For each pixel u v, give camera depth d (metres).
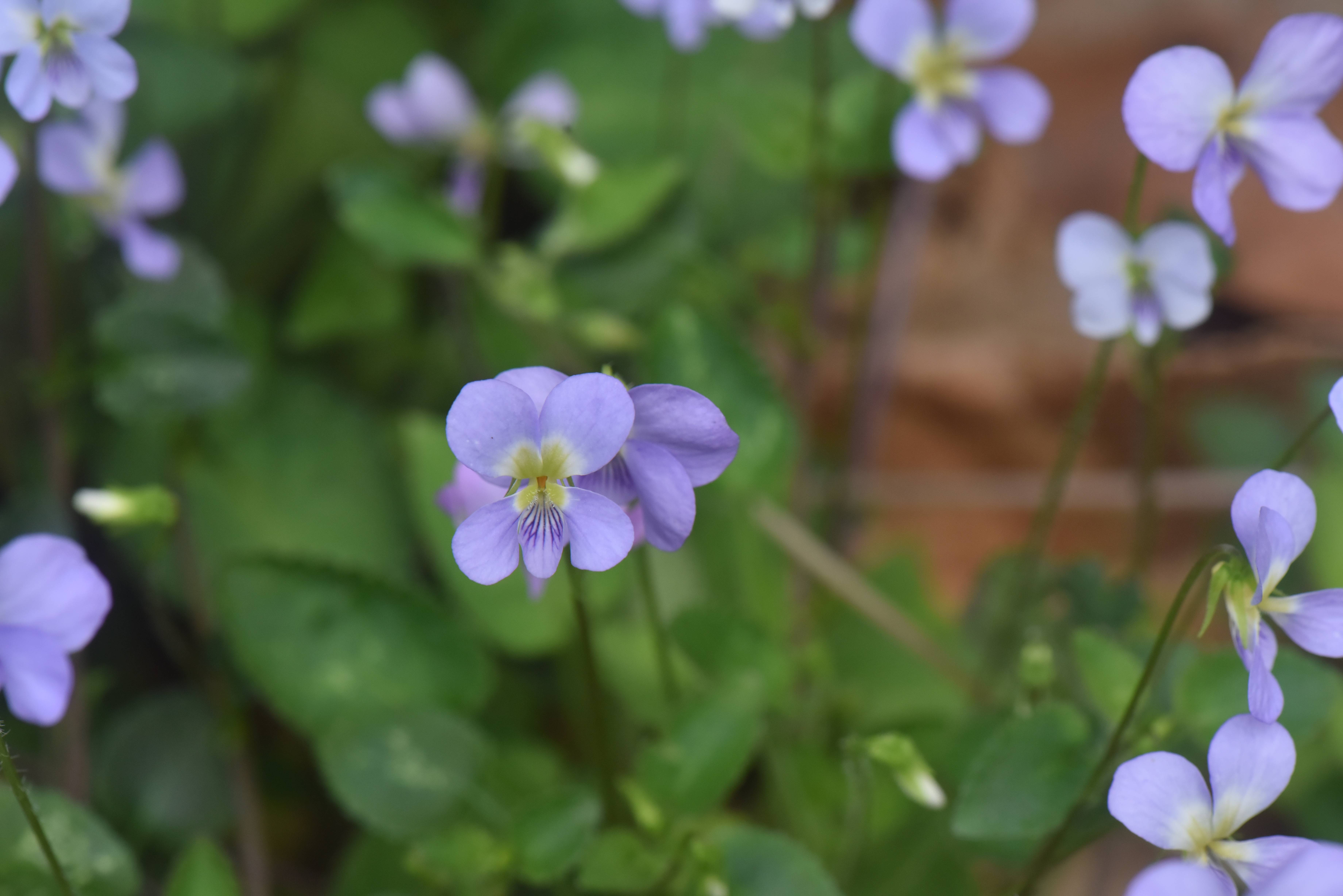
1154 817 0.42
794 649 0.56
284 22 0.62
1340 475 0.59
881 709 0.55
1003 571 0.56
